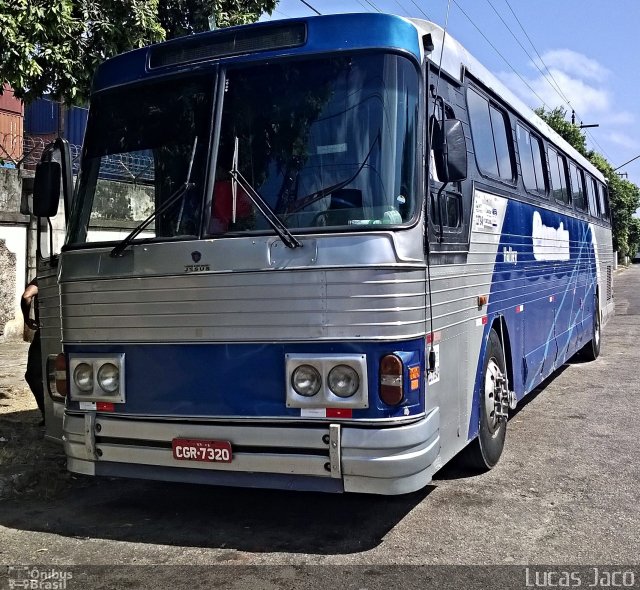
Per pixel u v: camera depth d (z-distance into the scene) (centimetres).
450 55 539
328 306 415
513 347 700
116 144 505
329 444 415
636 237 7219
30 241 1363
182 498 567
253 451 434
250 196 435
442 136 464
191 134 472
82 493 584
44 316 567
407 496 558
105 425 473
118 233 486
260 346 430
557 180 980
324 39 452
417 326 428
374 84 439
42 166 527
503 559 438
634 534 477
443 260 486
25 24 669
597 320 1325
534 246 800
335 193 432
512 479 597
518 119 771
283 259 423
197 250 442
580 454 670
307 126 446
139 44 737
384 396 412
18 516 529
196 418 445
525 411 867
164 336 452
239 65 467
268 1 875
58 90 745
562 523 497
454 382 509
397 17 450
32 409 829
